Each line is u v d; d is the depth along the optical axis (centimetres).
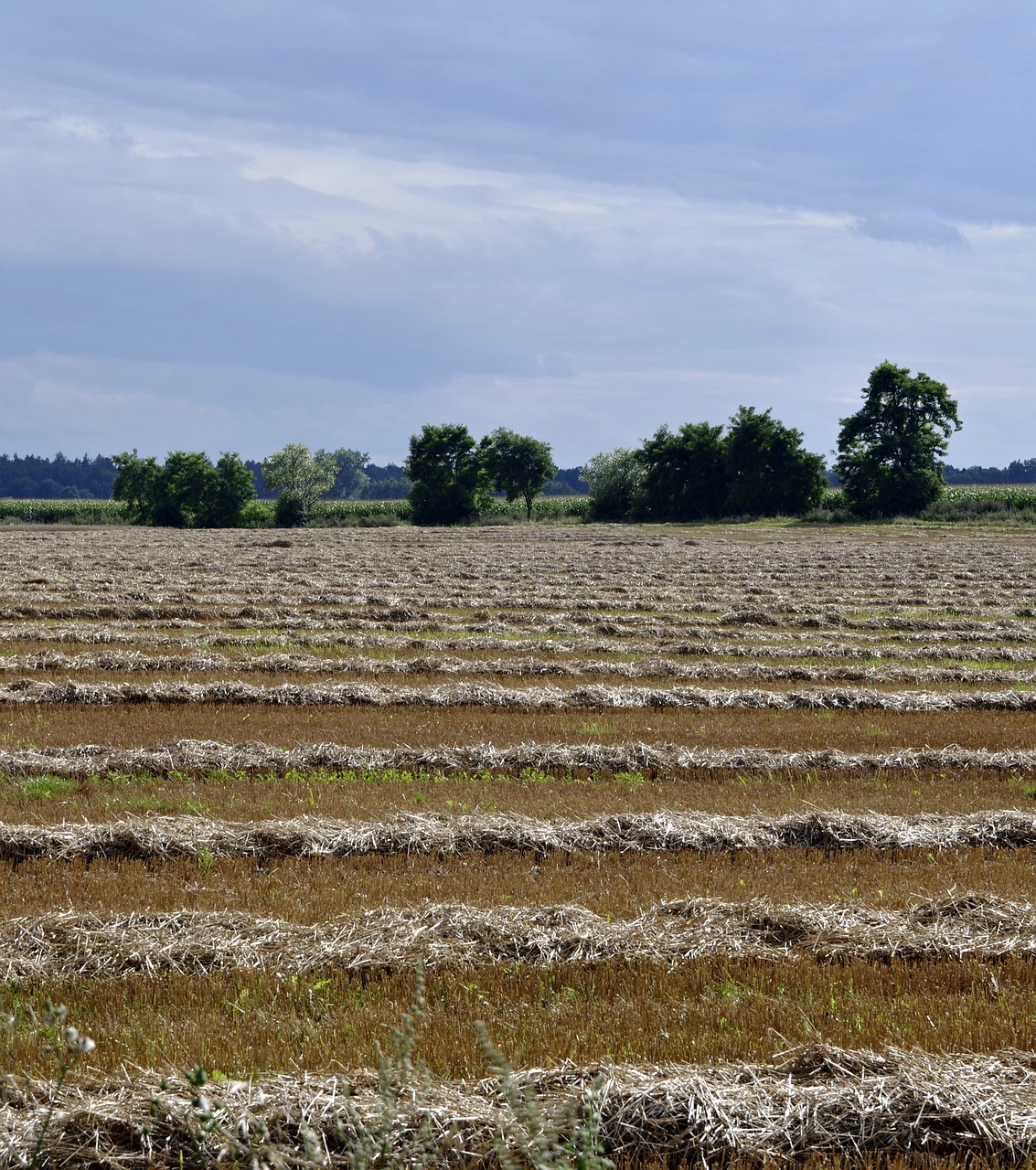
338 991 840
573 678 2197
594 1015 801
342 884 1074
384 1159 611
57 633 2492
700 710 1961
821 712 1964
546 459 11444
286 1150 604
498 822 1235
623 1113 659
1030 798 1411
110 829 1172
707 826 1244
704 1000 826
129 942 900
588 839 1220
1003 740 1742
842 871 1144
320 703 1941
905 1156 646
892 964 900
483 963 892
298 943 910
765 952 918
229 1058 721
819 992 853
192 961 884
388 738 1669
